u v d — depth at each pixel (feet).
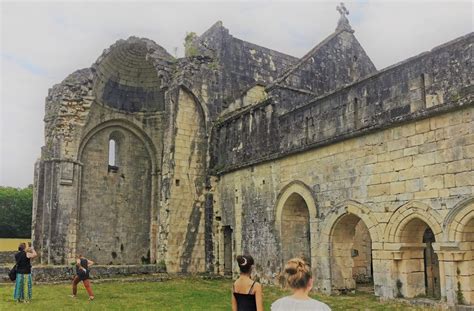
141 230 107.65
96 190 102.37
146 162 110.32
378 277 53.36
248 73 100.94
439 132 47.98
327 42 92.89
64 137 95.55
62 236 92.32
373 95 56.90
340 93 61.62
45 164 96.02
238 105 94.89
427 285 63.46
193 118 90.84
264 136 76.74
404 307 47.85
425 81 50.98
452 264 45.42
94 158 102.94
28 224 182.19
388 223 52.47
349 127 59.52
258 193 76.48
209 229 87.25
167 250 83.92
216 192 88.74
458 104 45.50
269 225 73.10
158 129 109.09
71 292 60.75
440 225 46.80
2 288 62.75
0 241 149.79
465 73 47.11
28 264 52.49
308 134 66.54
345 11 100.01
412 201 49.85
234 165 83.20
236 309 23.56
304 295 15.42
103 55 97.04
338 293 60.18
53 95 100.12
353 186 57.62
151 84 108.06
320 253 61.98
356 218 60.29
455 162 46.11
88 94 97.14
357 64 96.37
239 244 80.28
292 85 82.02
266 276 72.64
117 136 107.76
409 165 50.70
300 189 66.59
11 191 185.37
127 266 80.07
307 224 72.43
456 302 44.98
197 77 92.48
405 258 51.47
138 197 108.17
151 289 65.98
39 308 47.19
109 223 103.40
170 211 85.25
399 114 53.31
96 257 100.37
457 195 45.57
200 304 51.98
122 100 106.11
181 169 87.81
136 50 100.37
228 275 84.33
